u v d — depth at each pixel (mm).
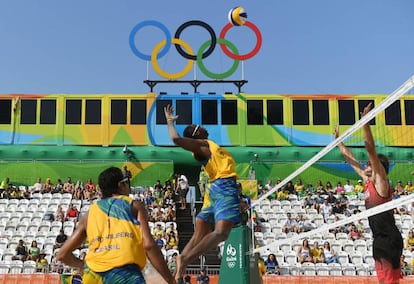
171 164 26000
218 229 5863
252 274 9266
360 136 26609
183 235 21953
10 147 26109
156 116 26688
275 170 26078
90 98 26859
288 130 26797
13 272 17984
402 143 26734
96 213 4820
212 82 27172
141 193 24391
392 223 5809
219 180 6031
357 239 20891
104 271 4555
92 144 26562
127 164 25953
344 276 17219
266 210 23078
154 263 4625
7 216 22422
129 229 4695
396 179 26094
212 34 27156
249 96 26938
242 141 26562
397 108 27016
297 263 19188
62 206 23312
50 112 26766
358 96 27125
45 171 25891
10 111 26656
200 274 17219
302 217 22156
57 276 17047
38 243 20391
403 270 17812
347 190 25156
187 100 26797
